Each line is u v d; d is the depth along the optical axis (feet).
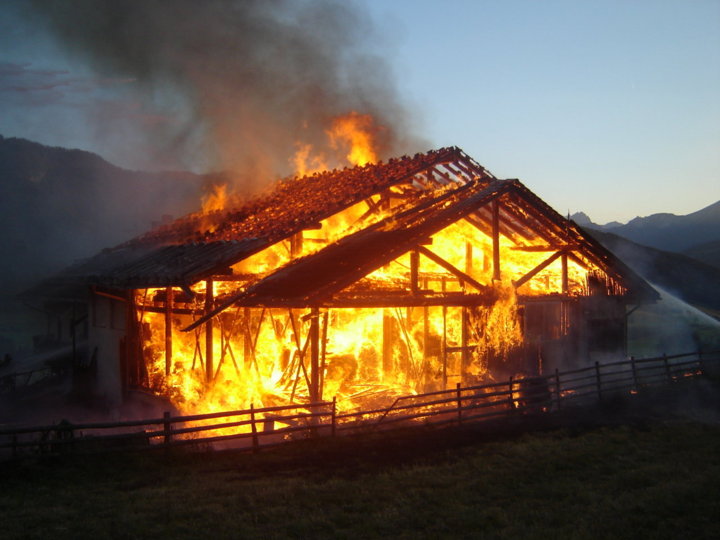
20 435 50.85
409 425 48.37
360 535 27.35
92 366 76.43
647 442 44.83
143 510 29.66
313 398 48.85
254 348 59.67
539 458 40.32
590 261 69.21
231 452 40.55
